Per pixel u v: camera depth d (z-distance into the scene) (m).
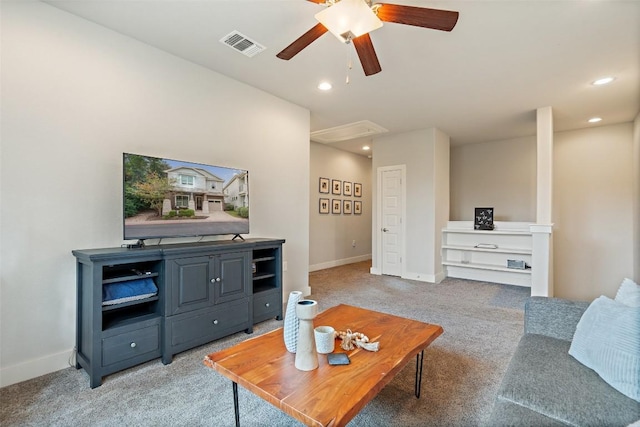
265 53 2.79
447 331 2.91
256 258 3.12
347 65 3.01
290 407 1.13
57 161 2.17
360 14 1.75
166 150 2.76
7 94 1.97
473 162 6.20
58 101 2.17
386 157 5.72
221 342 2.64
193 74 2.96
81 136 2.28
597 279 4.91
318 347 1.55
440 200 5.35
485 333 2.86
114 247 2.40
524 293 4.37
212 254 2.56
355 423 1.60
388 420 1.63
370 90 3.61
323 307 3.68
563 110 4.19
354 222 7.28
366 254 7.68
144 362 2.26
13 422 1.61
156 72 2.70
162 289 2.29
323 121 4.80
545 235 3.91
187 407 1.75
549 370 1.39
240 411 1.72
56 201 2.16
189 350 2.48
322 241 6.38
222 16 2.28
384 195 5.76
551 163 4.01
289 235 3.95
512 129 5.19
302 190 4.12
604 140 4.88
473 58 2.86
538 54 2.78
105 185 2.39
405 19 1.81
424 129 5.21
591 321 1.49
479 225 5.21
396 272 5.62
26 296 2.04
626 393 1.19
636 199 4.51
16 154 2.00
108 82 2.42
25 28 2.04
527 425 1.08
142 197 2.41
